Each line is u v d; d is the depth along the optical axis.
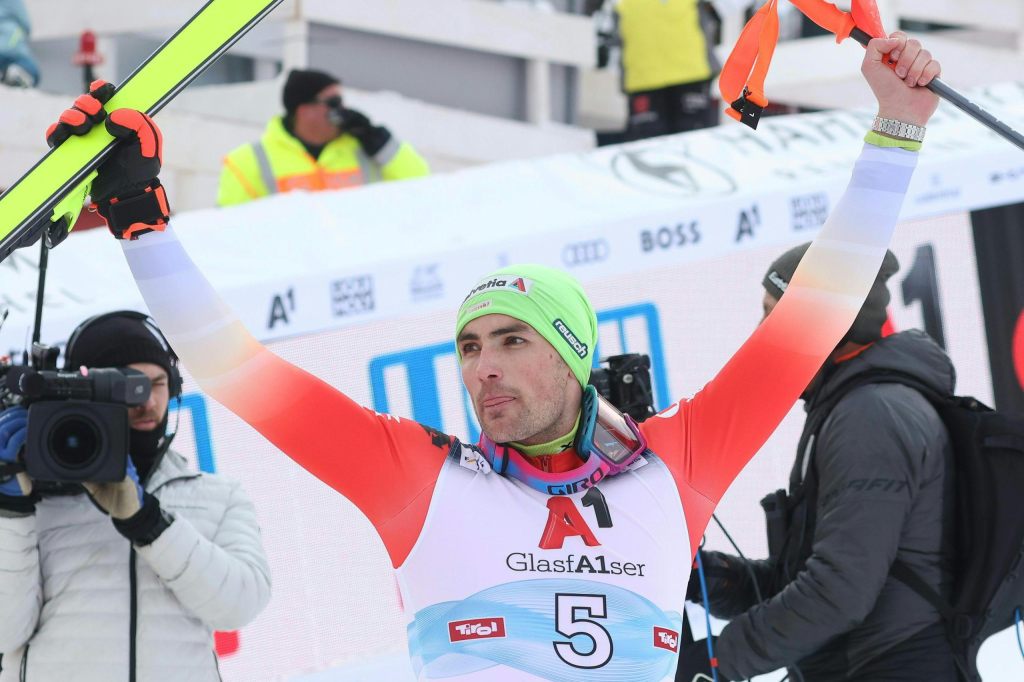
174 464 10.40
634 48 25.50
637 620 7.81
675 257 16.25
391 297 15.63
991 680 13.65
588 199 16.44
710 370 16.33
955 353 16.98
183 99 24.97
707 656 11.30
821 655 11.09
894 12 29.80
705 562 11.63
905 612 10.66
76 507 9.78
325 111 19.27
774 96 29.58
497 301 8.07
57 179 7.44
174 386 10.33
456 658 7.71
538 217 16.16
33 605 9.41
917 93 8.43
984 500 10.71
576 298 8.32
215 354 7.91
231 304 15.20
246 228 15.92
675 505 8.13
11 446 9.08
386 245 15.80
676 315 16.28
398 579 8.04
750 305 16.47
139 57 25.64
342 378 15.55
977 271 16.98
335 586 15.28
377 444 8.02
